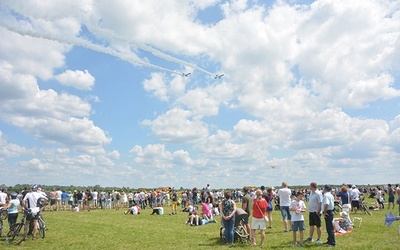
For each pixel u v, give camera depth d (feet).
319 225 51.19
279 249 47.57
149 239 59.52
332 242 49.11
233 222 52.80
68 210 129.90
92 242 56.70
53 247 52.16
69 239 59.21
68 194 131.23
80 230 69.92
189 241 57.16
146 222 85.66
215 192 163.12
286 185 65.10
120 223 82.94
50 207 128.77
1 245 53.16
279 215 96.68
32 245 53.57
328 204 49.24
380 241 52.65
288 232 62.85
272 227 69.56
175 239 59.26
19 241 55.83
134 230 70.23
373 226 69.56
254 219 51.01
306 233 61.26
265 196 68.90
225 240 53.93
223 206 53.42
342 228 63.00
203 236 62.03
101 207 140.67
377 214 96.48
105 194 141.38
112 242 56.80
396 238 55.21
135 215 106.01
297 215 49.57
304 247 48.49
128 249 51.24
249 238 53.78
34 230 58.03
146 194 147.13
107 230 70.23
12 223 58.75
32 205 57.57
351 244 50.34
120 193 144.87
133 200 139.13
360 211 106.52
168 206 156.04
